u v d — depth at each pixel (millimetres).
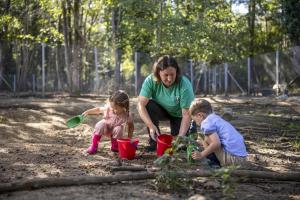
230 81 26188
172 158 4605
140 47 27453
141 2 21484
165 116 6715
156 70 6230
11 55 24172
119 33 25875
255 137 8633
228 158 5250
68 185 4605
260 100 18000
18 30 24094
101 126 6438
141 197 4266
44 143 7598
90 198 4176
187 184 4684
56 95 19375
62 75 24062
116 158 6109
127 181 4832
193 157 5105
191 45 22922
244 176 5035
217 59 27969
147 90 6449
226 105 15719
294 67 22609
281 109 14375
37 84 24516
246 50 33906
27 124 9469
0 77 23125
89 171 5273
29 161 5793
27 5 23125
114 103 6414
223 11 26266
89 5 22391
